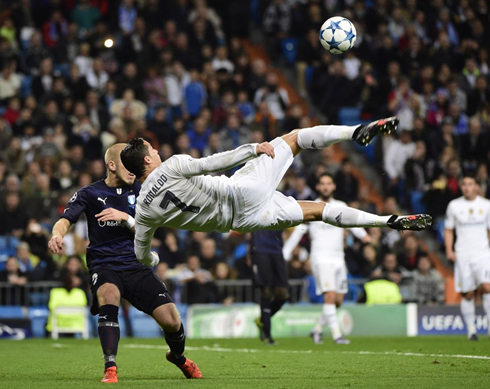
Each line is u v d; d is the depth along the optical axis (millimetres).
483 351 17734
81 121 33000
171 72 36281
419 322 26703
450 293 28875
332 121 36969
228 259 29672
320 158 35469
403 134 35062
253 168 11664
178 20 38562
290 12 40375
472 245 22562
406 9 41125
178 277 27109
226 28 41562
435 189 33625
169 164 11117
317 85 37344
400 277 28250
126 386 10844
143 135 32875
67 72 35844
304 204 11992
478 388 10445
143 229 11430
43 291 26672
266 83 37156
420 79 38406
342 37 12977
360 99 37188
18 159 31422
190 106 35750
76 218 12055
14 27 36969
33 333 26109
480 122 37875
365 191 32625
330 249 21719
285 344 21547
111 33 37656
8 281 26281
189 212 11312
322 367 14000
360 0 40875
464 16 42031
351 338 24453
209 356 17000
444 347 19266
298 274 28266
